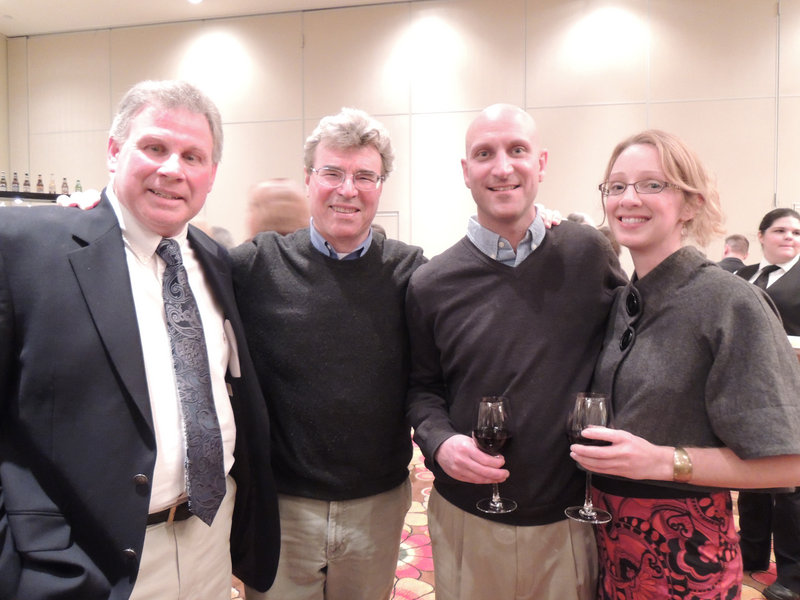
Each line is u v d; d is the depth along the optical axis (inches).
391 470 66.8
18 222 45.6
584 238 61.1
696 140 245.8
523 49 261.1
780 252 132.5
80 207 52.0
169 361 48.4
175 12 289.0
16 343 43.6
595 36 253.3
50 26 307.6
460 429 60.6
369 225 65.5
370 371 64.1
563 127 258.4
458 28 267.6
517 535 57.6
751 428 43.7
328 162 61.4
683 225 52.7
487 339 58.9
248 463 58.6
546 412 57.1
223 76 295.3
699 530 48.8
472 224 62.6
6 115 324.5
